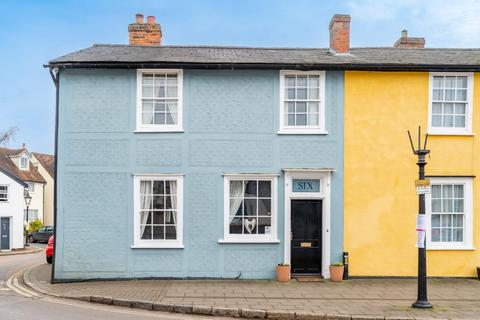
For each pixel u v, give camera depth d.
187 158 14.36
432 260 14.48
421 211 10.80
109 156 14.29
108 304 11.26
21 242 35.38
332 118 14.59
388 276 14.39
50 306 10.79
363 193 14.51
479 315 9.95
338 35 15.77
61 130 14.30
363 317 9.75
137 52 15.40
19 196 35.69
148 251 14.18
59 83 14.34
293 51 16.11
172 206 14.41
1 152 47.38
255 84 14.54
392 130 14.64
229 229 14.37
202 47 16.34
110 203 14.22
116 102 14.37
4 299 11.62
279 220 14.33
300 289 12.74
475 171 14.66
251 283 13.58
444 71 14.61
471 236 14.56
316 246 14.54
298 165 14.45
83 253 14.12
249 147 14.43
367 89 14.67
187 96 14.42
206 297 11.59
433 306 10.79
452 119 14.85
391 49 16.50
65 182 14.23
